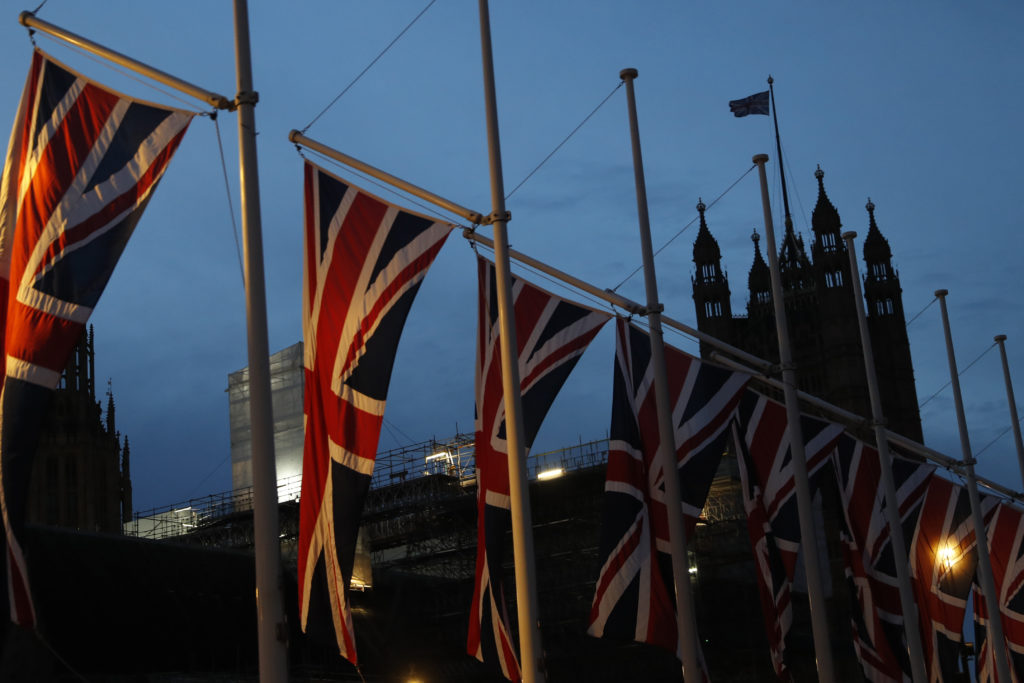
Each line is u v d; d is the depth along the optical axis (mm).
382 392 18703
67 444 97750
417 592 66812
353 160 21516
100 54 17844
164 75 17328
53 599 42469
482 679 64750
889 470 32406
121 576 45844
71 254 17172
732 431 28750
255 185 15984
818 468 29531
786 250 132500
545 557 70375
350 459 18562
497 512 21078
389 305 19203
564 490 71000
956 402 38656
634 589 22875
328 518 18406
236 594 50938
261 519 14695
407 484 71688
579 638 67812
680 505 23062
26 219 17594
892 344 127438
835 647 72812
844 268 126312
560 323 22672
